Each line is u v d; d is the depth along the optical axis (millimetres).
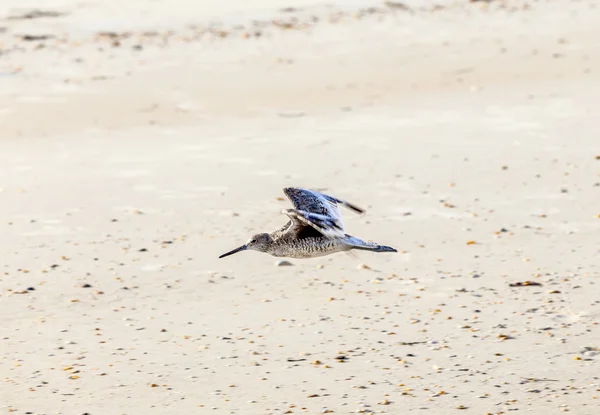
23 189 21719
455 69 32062
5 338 14453
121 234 18844
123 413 12078
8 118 27578
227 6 40281
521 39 35438
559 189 20906
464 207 19984
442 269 16859
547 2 40969
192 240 18469
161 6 40219
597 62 32250
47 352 13961
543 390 12453
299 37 36094
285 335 14336
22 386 12898
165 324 14867
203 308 15453
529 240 18125
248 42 35469
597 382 12672
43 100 29125
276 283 16438
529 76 31078
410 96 29406
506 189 21016
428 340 14055
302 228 11016
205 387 12742
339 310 15234
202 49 34594
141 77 31484
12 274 16938
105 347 14094
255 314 15156
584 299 15406
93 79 31234
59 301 15828
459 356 13516
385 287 16141
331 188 21328
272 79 31297
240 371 13188
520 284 16094
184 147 24906
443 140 24766
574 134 24859
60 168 23344
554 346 13781
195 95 29781
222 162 23438
